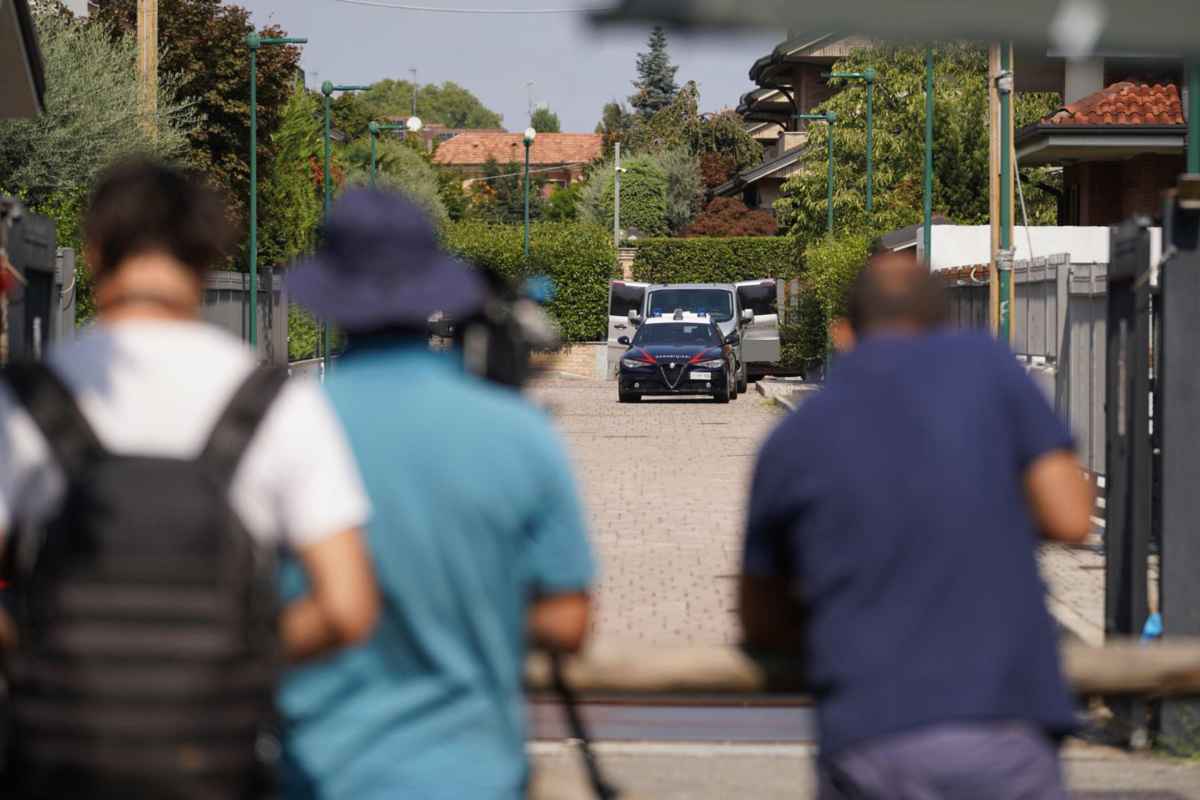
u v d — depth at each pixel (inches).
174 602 333.7
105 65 3346.5
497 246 7263.8
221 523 339.0
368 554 379.6
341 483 353.1
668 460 2950.3
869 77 5093.5
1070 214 4345.5
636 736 932.6
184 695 331.0
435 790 376.5
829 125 5659.5
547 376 515.8
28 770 336.2
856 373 431.2
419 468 382.0
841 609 414.3
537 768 592.7
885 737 402.9
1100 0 331.9
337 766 378.3
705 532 1958.7
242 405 348.5
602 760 872.9
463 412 386.6
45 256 976.9
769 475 426.9
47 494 346.3
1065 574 1547.7
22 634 342.6
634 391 4781.0
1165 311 880.3
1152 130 3668.8
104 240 364.2
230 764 335.3
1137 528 895.1
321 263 398.9
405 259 394.6
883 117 6186.0
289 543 355.3
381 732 378.9
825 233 5807.1
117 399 350.0
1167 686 498.9
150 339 355.3
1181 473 881.5
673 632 1302.9
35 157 3100.4
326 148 4968.0
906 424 419.2
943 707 402.3
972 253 3727.9
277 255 5315.0
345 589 350.0
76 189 3120.1
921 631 407.5
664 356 4771.2
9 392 350.3
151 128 3422.7
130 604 333.1
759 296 6161.4
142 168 370.6
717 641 1257.4
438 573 381.1
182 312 367.2
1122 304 925.2
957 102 5851.4
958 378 426.9
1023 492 427.8
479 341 501.0
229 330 3865.7
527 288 510.0
